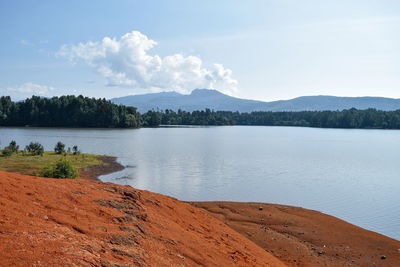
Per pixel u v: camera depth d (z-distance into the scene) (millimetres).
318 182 43906
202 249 11289
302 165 60656
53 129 165125
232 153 79812
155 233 10531
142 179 42156
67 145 85375
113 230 9180
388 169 56750
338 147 99562
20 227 7344
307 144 110312
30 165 43688
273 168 56156
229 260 11594
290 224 23062
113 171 47000
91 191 12969
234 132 198875
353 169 56469
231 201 32188
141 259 7988
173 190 36625
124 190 14672
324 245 19125
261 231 20734
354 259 17094
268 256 15383
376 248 19000
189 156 71312
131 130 186875
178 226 12945
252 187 39750
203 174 48031
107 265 6828
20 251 6148
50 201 10078
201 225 15445
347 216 28281
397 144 111750
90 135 128375
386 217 28000
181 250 10102
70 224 8594
